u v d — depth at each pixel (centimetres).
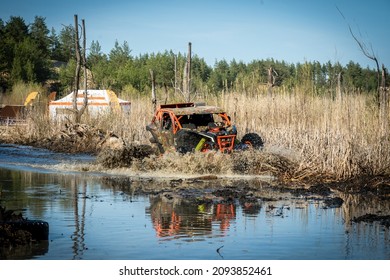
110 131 3966
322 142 2725
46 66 14262
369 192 2206
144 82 10769
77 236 1475
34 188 2234
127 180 2495
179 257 1302
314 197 2081
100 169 2858
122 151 2947
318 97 3881
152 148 3056
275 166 2694
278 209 1844
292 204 1936
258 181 2475
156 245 1393
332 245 1398
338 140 2658
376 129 2800
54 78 14700
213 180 2505
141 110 4553
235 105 3922
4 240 1394
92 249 1359
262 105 3922
